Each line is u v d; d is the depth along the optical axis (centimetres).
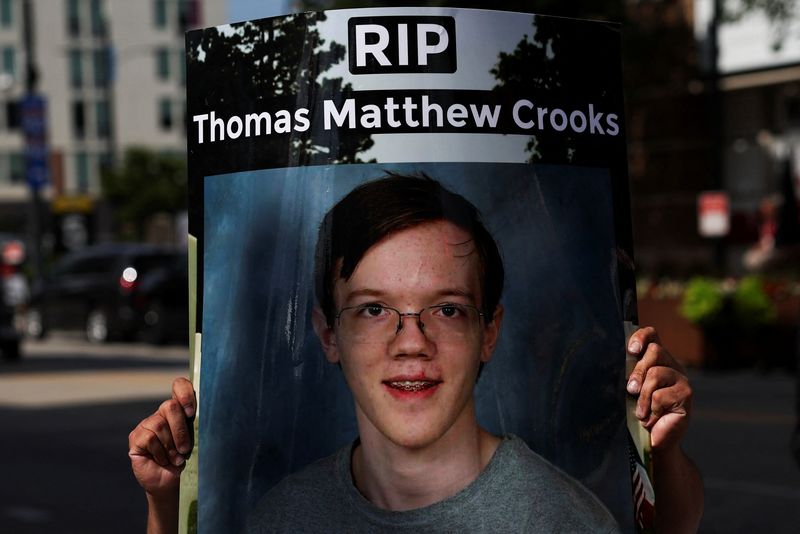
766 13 2261
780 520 775
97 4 7019
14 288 3672
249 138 211
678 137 3012
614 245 212
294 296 209
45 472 1044
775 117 2872
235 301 212
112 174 6172
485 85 206
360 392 207
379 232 205
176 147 7150
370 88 205
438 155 205
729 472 936
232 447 212
